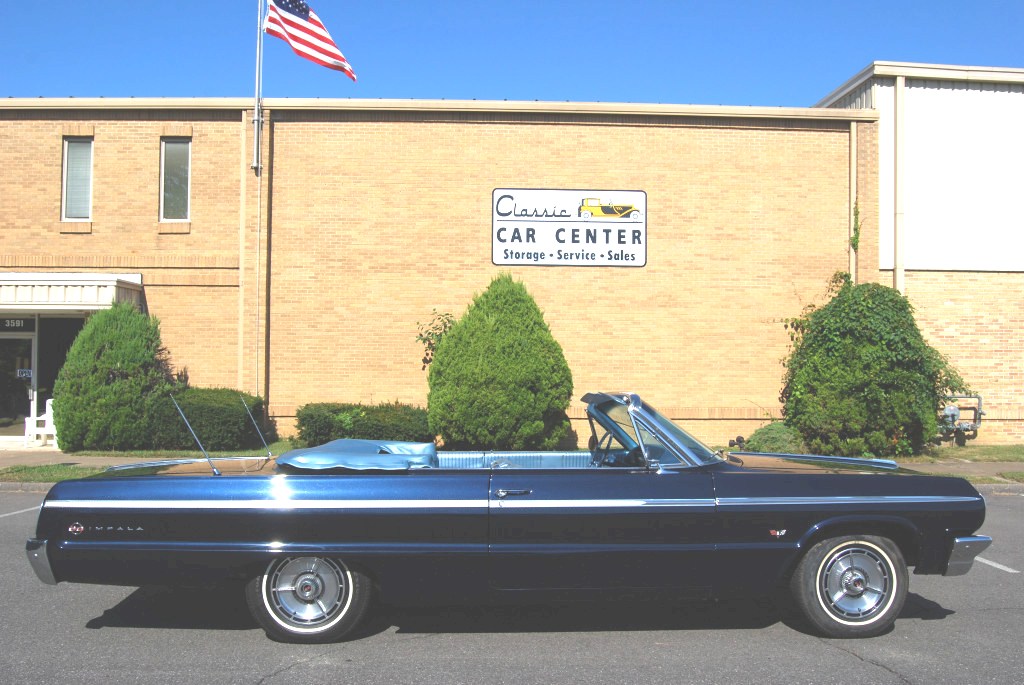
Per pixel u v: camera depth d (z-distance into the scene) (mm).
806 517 5543
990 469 14359
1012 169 17328
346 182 16609
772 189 16875
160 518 5395
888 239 17031
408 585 5430
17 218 16844
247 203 16547
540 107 16547
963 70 17141
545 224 16641
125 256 16750
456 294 16594
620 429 6246
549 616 6195
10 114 16891
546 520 5418
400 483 5469
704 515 5484
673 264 16719
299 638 5473
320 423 15055
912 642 5578
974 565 7941
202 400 15570
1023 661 5188
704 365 16688
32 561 5438
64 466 13617
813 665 5098
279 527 5379
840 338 15406
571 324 16609
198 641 5594
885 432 15305
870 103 17234
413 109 16562
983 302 17188
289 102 16531
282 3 16547
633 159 16734
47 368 17016
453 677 4879
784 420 16219
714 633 5781
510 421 14359
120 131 16859
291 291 16562
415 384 16531
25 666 5082
